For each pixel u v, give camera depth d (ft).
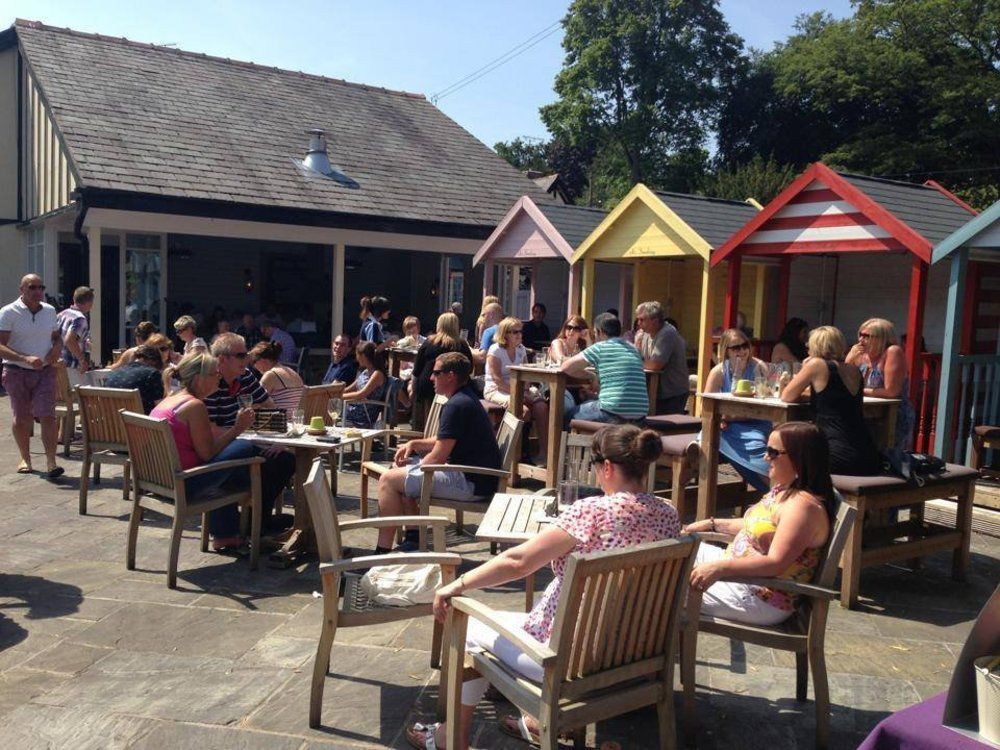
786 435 11.17
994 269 29.09
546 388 27.91
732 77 126.41
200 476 16.96
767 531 11.16
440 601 9.70
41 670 12.53
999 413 25.36
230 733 10.74
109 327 51.57
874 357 19.84
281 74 61.52
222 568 17.28
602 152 142.72
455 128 65.77
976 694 6.74
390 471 17.40
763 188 98.07
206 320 56.44
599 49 124.06
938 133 97.71
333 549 11.19
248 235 45.14
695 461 19.74
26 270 55.72
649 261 41.65
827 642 14.21
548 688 8.50
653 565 9.04
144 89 51.19
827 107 108.06
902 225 23.90
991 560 19.10
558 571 9.77
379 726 10.97
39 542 18.94
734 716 11.52
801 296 39.52
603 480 10.13
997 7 98.12
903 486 16.19
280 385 23.50
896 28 105.09
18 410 24.88
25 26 51.44
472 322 60.44
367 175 52.95
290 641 13.62
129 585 16.21
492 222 53.01
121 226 41.24
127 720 11.04
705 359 31.73
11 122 54.49
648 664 9.41
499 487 17.69
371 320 40.37
